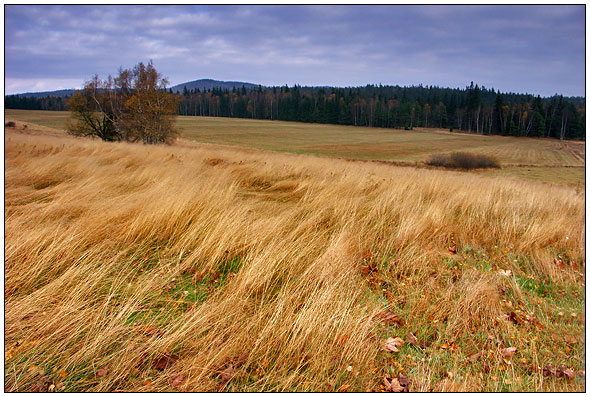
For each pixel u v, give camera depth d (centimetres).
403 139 7606
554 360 232
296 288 283
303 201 531
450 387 204
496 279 325
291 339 223
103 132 3238
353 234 394
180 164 813
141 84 2981
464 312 270
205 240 338
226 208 432
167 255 336
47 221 373
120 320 234
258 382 201
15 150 955
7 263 268
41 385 186
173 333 223
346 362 215
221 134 6906
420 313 274
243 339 228
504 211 505
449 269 346
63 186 547
